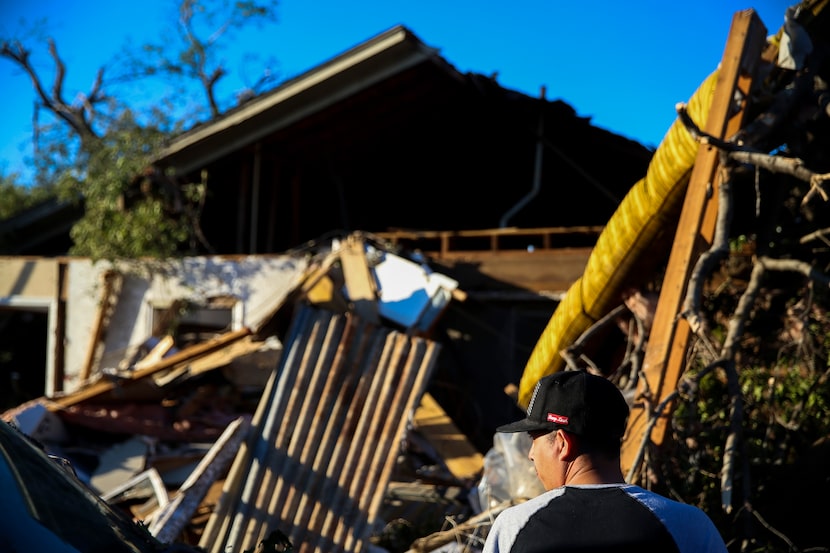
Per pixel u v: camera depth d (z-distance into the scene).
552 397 2.29
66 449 8.86
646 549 2.06
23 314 16.05
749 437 5.59
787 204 6.20
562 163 14.30
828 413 5.68
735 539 4.85
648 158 13.16
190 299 11.79
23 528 1.84
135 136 13.07
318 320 6.91
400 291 10.46
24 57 23.09
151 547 2.23
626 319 6.55
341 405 6.76
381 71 12.27
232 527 6.47
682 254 5.25
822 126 5.55
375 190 15.19
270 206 14.59
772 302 6.65
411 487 7.73
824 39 5.34
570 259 11.05
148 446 8.91
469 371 11.13
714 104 5.27
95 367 12.00
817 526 4.92
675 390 4.84
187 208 13.00
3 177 23.19
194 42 23.73
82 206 15.04
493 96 13.26
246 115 12.68
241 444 6.70
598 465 2.25
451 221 15.04
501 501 5.57
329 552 6.46
